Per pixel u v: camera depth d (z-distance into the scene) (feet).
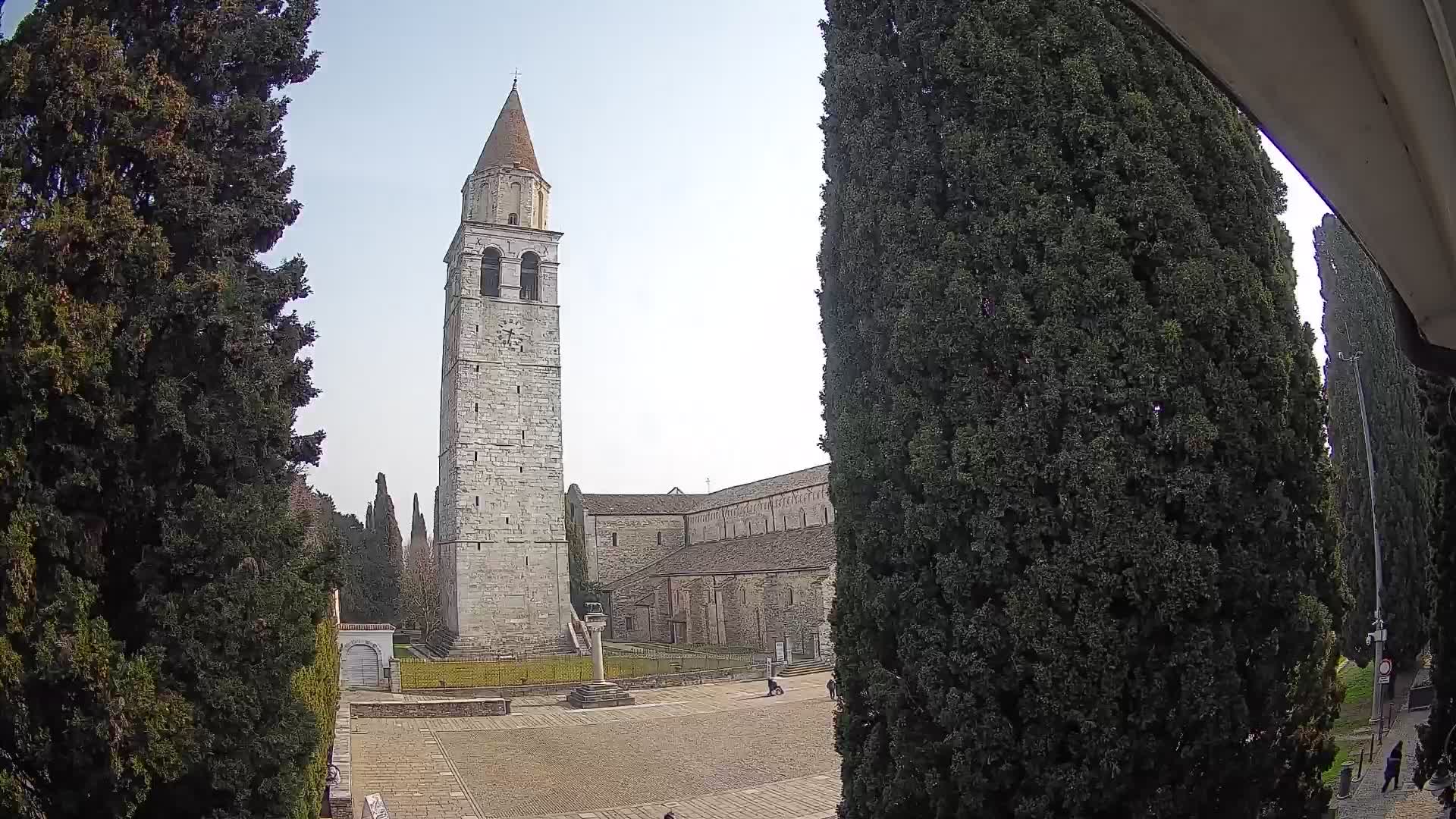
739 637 207.31
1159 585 25.75
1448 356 11.89
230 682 27.96
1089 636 25.81
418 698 134.82
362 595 263.70
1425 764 45.98
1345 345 97.04
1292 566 27.20
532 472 193.88
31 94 28.68
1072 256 28.04
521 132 211.82
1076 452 26.71
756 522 235.61
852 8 35.55
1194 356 26.86
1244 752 26.43
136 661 26.68
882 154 32.78
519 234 200.34
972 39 30.73
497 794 78.54
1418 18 7.25
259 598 29.01
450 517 196.95
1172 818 25.77
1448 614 44.09
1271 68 9.00
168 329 28.60
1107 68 29.40
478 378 192.03
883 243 32.09
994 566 27.30
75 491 27.45
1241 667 26.73
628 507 277.44
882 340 31.94
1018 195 29.04
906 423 30.32
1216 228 28.76
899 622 29.81
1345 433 95.35
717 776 86.17
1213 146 29.25
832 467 33.81
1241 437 26.58
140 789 26.50
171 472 28.71
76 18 30.55
